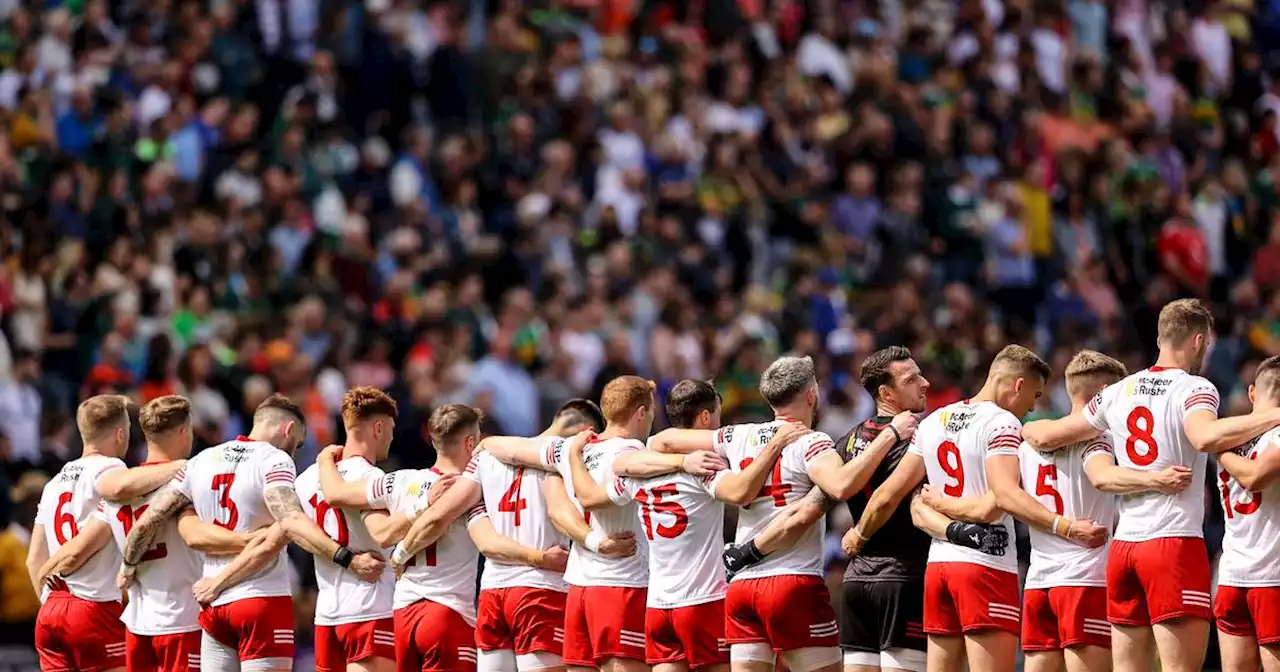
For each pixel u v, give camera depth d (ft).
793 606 116.98
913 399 121.08
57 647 134.82
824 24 326.24
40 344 229.25
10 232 240.12
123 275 235.40
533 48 307.78
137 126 276.41
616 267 257.55
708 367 244.01
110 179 258.78
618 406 123.24
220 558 128.77
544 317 246.68
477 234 270.46
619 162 289.33
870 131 291.38
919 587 119.85
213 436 207.41
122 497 130.82
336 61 293.64
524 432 227.61
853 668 121.90
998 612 115.34
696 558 119.65
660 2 325.42
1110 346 254.88
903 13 341.00
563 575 125.80
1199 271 283.18
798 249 273.95
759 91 310.24
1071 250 288.30
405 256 253.44
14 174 255.70
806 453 116.98
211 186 266.36
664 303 250.37
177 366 215.72
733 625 119.44
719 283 264.72
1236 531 114.73
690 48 311.88
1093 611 116.37
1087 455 116.67
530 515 126.11
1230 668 115.44
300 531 126.41
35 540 136.77
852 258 278.05
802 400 119.34
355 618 127.44
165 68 280.92
